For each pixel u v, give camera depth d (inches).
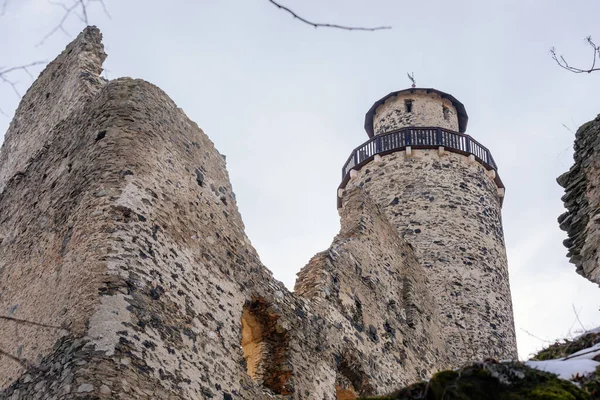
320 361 628.4
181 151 601.0
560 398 253.9
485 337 983.6
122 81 609.0
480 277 1028.5
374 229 812.6
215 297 552.7
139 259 505.4
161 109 606.9
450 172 1109.7
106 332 460.4
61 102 685.3
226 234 600.1
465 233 1056.8
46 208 585.0
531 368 273.6
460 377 267.4
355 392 665.6
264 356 593.3
